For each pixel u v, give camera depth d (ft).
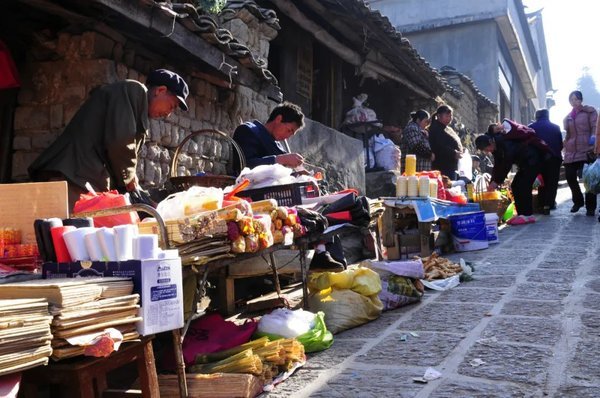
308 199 14.96
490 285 17.48
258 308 16.03
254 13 24.06
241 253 10.46
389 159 38.01
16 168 16.03
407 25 82.23
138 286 7.53
